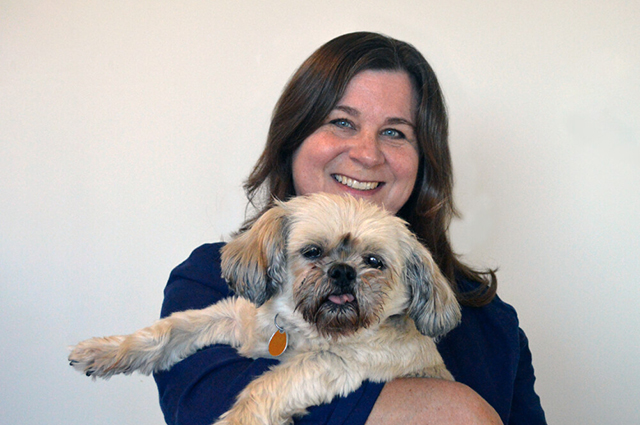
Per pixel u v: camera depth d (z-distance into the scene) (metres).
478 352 2.77
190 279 2.89
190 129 4.83
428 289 2.63
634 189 4.67
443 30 4.79
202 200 4.85
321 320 2.34
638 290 4.70
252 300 2.49
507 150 4.76
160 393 2.41
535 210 4.76
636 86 4.61
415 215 3.20
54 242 4.88
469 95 4.77
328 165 2.88
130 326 4.88
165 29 4.80
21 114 4.84
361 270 2.40
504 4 4.71
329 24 4.85
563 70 4.68
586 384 4.75
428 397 2.01
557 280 4.76
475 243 4.82
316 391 2.09
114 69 4.80
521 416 2.93
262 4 4.83
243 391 2.12
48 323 4.91
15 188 4.86
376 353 2.31
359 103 2.78
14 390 4.92
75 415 4.94
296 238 2.51
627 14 4.58
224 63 4.83
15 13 4.79
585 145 4.69
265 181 3.24
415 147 2.99
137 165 4.83
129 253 4.86
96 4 4.78
